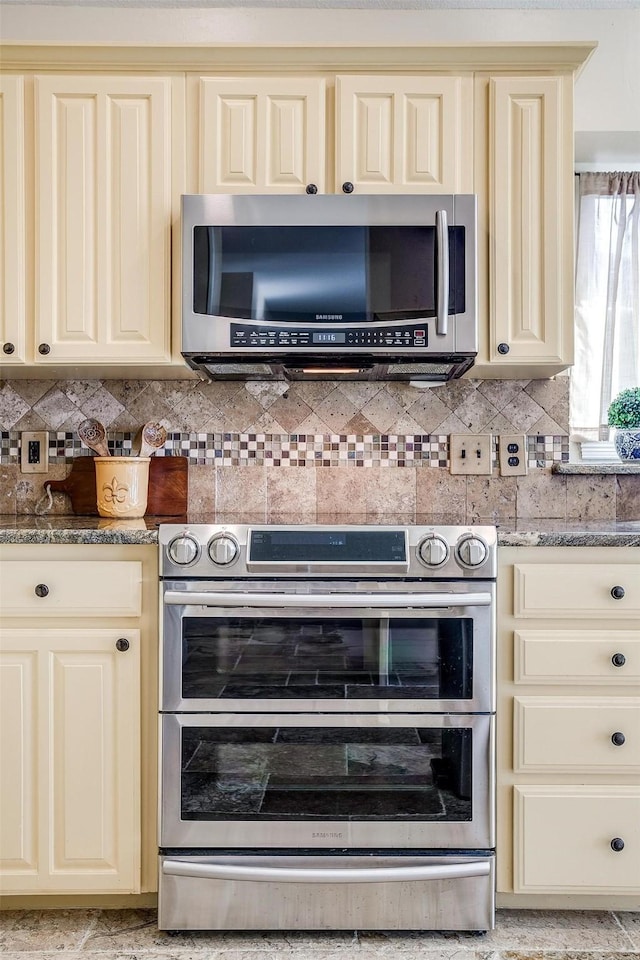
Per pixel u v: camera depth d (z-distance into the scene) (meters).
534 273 1.72
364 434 2.03
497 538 1.49
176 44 1.67
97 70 1.71
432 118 1.71
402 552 1.47
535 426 2.03
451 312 1.64
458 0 1.99
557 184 1.72
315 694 1.50
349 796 1.50
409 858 1.50
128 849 1.51
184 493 2.01
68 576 1.50
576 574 1.49
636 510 2.01
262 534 1.49
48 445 2.03
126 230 1.71
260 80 1.71
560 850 1.50
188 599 1.46
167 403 2.04
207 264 1.63
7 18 2.04
